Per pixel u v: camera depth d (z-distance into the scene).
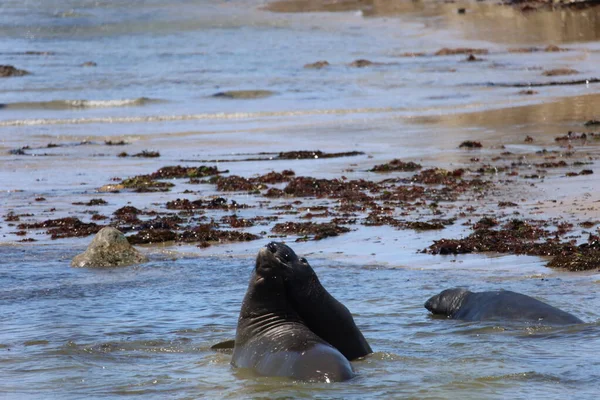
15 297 45.38
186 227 62.91
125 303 43.44
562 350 31.69
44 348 34.91
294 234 59.56
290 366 27.20
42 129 117.25
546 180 73.81
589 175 75.12
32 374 31.17
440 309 39.28
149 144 103.75
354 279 46.53
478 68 177.38
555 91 139.62
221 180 80.81
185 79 172.88
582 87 143.88
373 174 81.31
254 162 90.44
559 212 61.19
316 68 186.50
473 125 108.12
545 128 103.31
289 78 170.75
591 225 56.59
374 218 62.81
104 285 47.88
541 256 50.44
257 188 77.00
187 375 29.95
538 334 34.22
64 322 39.66
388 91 149.12
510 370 29.08
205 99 147.12
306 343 27.84
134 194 76.38
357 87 155.50
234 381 27.97
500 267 48.25
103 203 72.38
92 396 28.19
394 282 45.59
